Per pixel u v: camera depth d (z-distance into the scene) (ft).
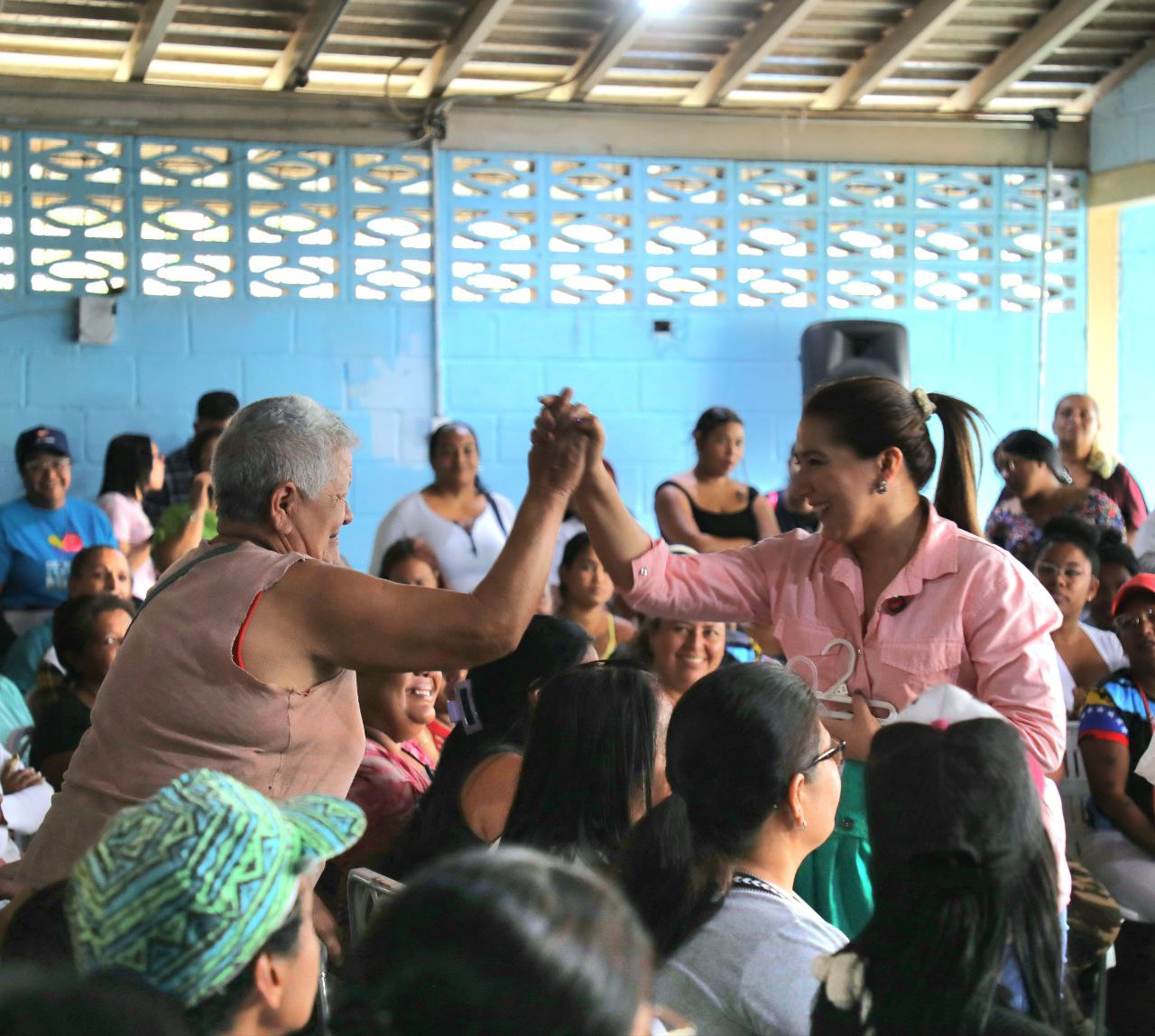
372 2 20.12
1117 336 25.61
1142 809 12.06
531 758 7.24
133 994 3.15
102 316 21.40
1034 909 5.12
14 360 21.22
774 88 23.95
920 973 4.99
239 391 22.17
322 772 6.45
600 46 21.76
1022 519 18.48
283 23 20.51
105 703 6.53
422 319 22.94
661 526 19.95
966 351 25.00
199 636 6.27
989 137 24.97
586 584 15.62
